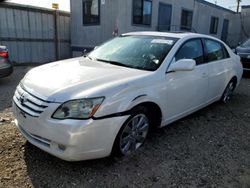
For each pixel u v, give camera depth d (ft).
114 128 8.69
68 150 8.08
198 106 13.75
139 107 9.73
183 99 12.01
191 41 12.91
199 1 51.80
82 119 8.05
